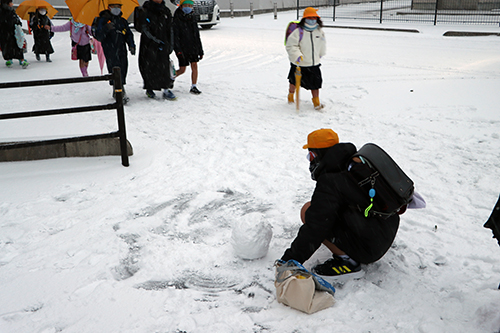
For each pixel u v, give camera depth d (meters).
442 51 13.05
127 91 8.78
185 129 6.42
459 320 2.55
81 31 9.30
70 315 2.67
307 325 2.56
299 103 7.83
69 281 3.00
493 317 2.51
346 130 6.30
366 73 10.09
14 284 2.96
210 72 10.56
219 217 3.94
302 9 30.09
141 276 3.08
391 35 17.34
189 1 8.03
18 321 2.61
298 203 4.18
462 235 3.50
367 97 8.12
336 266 3.00
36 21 11.66
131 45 7.75
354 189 2.74
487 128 6.10
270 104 7.84
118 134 4.92
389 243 2.88
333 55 12.44
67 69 10.93
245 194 4.39
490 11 24.42
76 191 4.38
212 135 6.14
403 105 7.48
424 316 2.60
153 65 7.77
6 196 4.26
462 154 5.24
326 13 26.45
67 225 3.74
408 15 24.70
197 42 8.30
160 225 3.77
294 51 6.98
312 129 6.39
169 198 4.27
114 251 3.37
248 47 14.02
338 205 2.75
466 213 3.86
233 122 6.77
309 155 3.04
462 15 23.52
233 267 3.19
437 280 2.97
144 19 7.50
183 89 8.97
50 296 2.84
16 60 12.50
